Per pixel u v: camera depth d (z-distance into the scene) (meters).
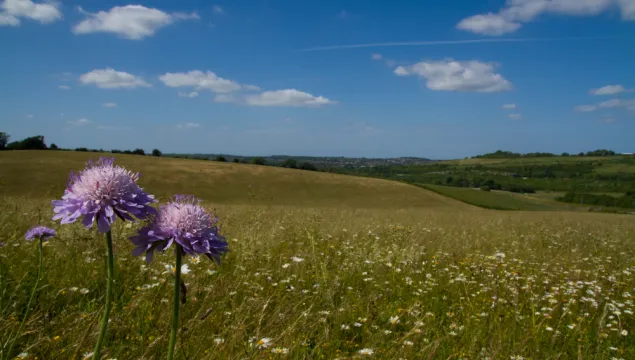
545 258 8.52
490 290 5.58
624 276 7.11
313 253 6.42
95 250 4.93
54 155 56.28
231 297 4.37
